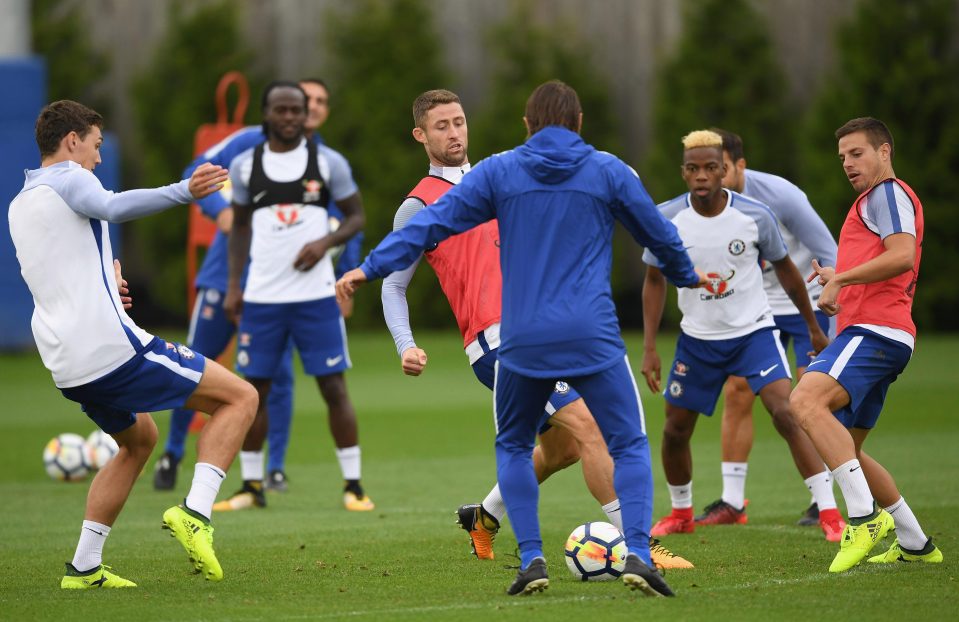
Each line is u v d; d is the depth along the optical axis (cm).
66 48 7312
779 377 2394
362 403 4784
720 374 2427
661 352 5784
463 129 2105
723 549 2214
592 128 6875
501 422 1802
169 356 1878
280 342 2908
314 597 1808
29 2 7031
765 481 3130
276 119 2944
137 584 1941
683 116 6531
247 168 2956
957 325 6412
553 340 1691
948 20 6138
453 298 2061
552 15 7050
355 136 7138
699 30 6525
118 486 1922
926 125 6156
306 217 2948
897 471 3094
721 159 2380
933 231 6178
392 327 1912
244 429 1923
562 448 2116
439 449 3762
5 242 6028
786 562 2064
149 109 7175
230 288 3003
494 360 2014
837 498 2884
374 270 1714
